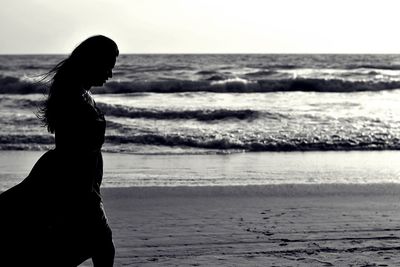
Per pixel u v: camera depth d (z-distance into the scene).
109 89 34.56
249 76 43.34
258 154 14.62
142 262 5.59
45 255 3.82
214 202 8.34
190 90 34.97
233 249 6.05
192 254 5.87
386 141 16.55
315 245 6.21
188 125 19.80
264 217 7.48
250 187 9.23
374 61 77.00
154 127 18.94
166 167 12.24
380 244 6.27
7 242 3.77
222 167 12.29
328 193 8.97
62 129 3.89
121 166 12.34
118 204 8.13
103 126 3.95
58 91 3.93
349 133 17.61
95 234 3.93
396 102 28.81
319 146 15.77
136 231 6.75
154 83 34.91
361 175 11.37
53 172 3.88
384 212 7.80
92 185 3.96
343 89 35.50
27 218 3.80
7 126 18.92
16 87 32.66
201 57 102.69
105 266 3.98
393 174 11.55
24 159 13.52
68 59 3.99
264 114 21.27
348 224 7.12
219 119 21.00
